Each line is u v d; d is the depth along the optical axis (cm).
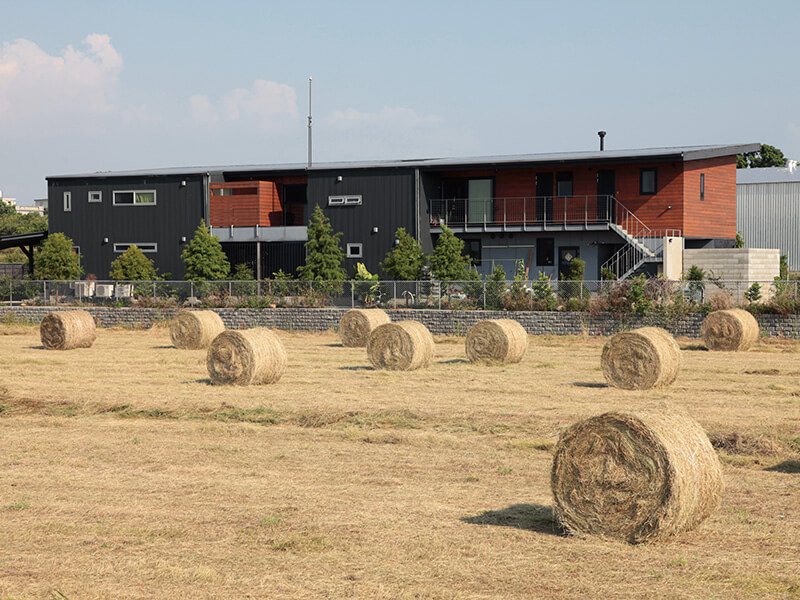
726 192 3928
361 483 1045
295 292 3431
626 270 3644
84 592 689
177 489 1016
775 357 2292
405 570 733
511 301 3052
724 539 812
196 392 1739
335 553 778
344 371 2064
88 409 1573
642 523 798
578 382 1855
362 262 3975
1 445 1278
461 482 1048
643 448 802
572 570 730
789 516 888
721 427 1326
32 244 4584
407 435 1326
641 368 1738
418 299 3231
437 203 4009
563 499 836
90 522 880
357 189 3981
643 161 3603
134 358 2378
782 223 5306
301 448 1248
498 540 815
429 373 2014
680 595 672
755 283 2825
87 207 4384
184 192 4219
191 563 754
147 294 3631
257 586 699
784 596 670
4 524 875
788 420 1388
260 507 934
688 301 2866
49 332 2642
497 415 1453
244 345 1819
